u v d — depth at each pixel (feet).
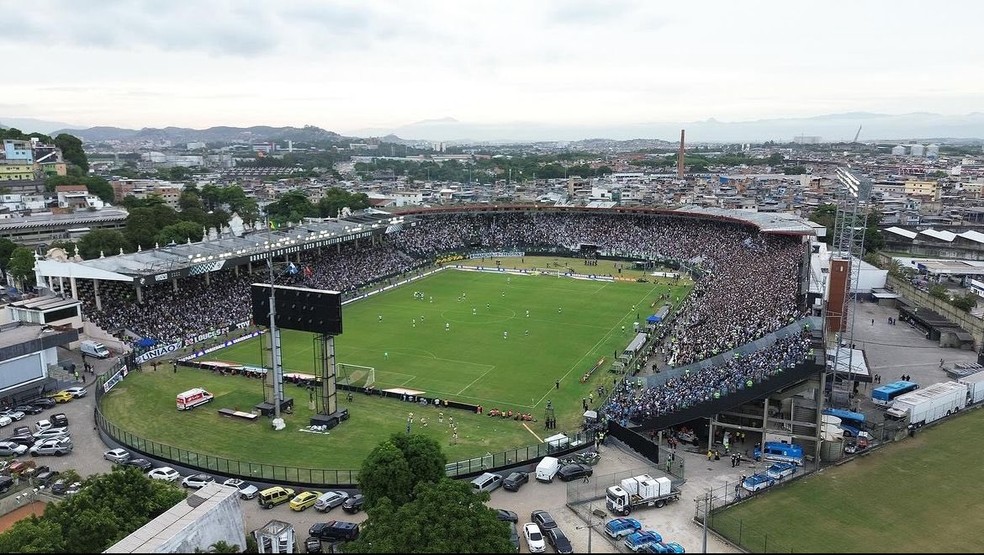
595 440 263.70
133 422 293.43
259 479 236.63
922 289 481.87
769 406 275.59
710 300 473.67
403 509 166.09
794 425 259.39
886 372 348.59
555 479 237.45
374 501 195.83
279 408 294.66
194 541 168.04
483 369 368.68
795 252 538.47
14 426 291.58
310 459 255.91
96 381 327.47
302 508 219.41
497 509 213.25
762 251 596.70
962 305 425.28
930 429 275.80
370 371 359.46
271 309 291.58
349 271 600.80
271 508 220.84
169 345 396.16
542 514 205.57
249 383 344.49
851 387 319.88
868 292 526.98
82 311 425.28
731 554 182.80
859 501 214.07
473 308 515.09
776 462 242.37
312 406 312.71
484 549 158.40
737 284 501.15
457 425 290.56
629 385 314.35
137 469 199.31
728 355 304.71
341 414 295.69
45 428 286.87
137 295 449.06
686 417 255.70
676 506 213.25
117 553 153.79
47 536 162.40
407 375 357.41
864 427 272.31
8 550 156.97
